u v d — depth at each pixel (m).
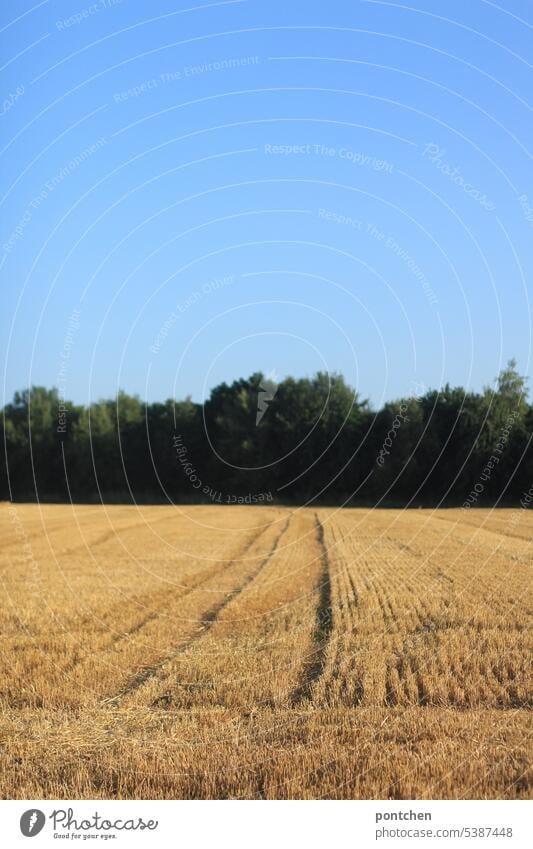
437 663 11.48
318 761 7.81
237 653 12.51
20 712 9.86
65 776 7.86
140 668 11.77
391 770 7.60
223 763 7.88
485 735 8.50
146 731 9.02
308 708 9.66
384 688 10.17
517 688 10.22
